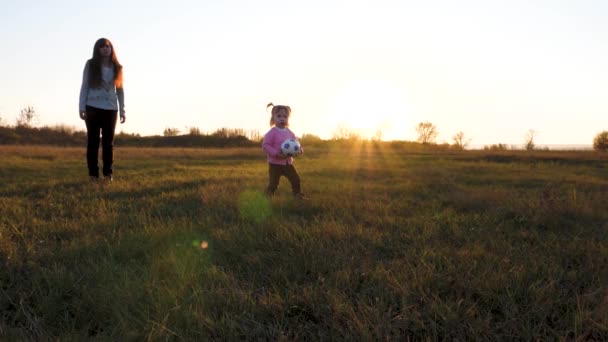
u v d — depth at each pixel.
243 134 42.12
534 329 2.30
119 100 8.22
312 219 4.90
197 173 10.76
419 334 2.30
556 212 5.14
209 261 3.35
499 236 4.13
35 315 2.46
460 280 2.91
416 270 3.08
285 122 6.66
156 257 3.35
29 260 3.29
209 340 2.23
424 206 5.90
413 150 32.94
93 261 3.24
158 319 2.36
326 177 10.10
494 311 2.61
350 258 3.39
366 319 2.36
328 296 2.65
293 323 2.44
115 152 20.80
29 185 7.49
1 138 35.66
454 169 13.17
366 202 5.93
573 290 2.82
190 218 4.72
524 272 3.02
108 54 7.79
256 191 6.84
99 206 5.30
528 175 11.24
